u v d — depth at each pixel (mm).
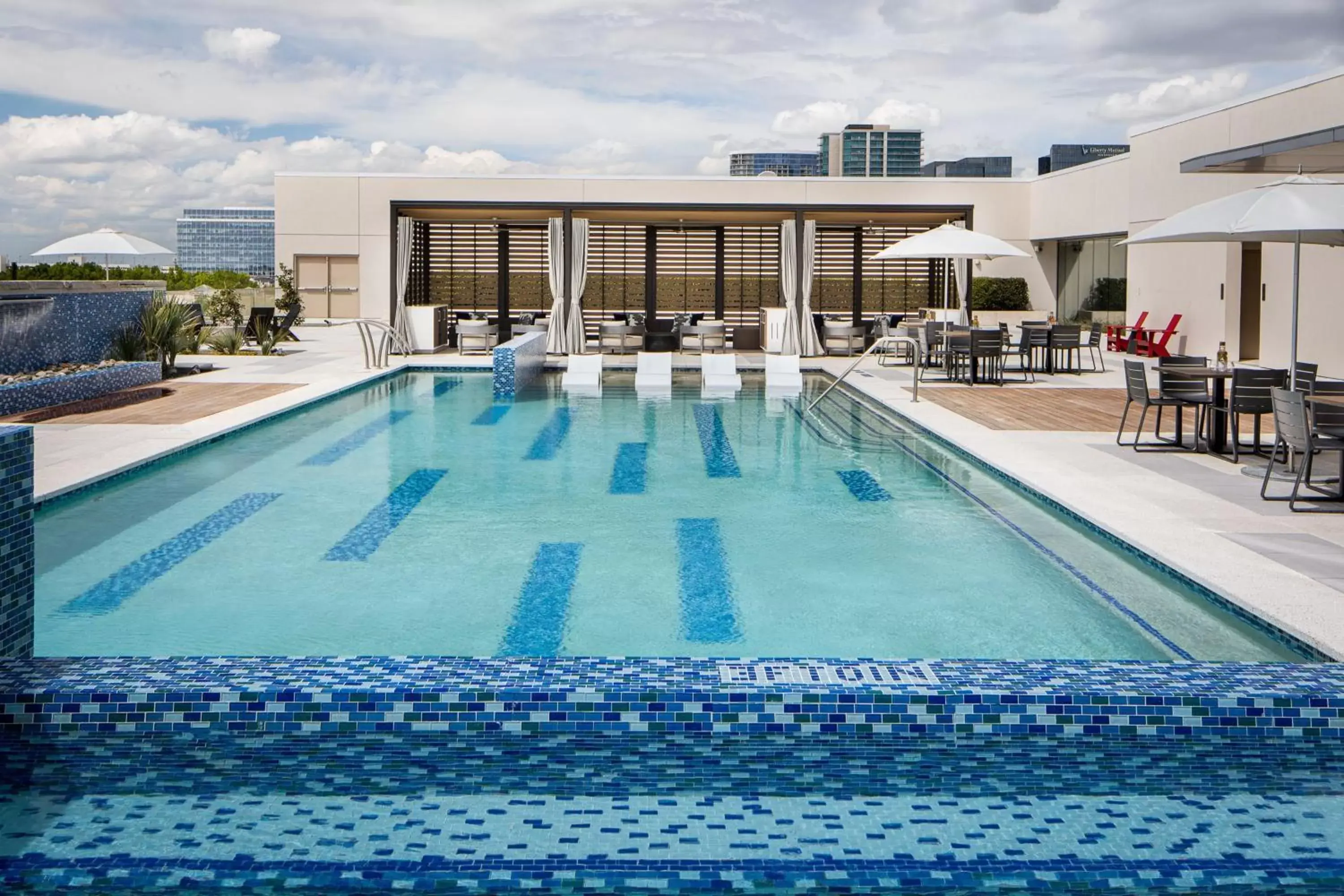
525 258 24703
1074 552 6348
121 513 7363
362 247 29391
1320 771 3668
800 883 3025
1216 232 7711
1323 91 16422
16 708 3764
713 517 7367
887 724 3805
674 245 24469
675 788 3533
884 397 13711
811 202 28688
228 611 5297
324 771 3627
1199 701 3768
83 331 14594
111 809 3379
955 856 3152
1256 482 7809
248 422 11016
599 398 14523
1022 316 26469
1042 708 3779
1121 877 3055
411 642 4879
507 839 3232
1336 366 16484
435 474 8867
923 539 6703
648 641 4895
